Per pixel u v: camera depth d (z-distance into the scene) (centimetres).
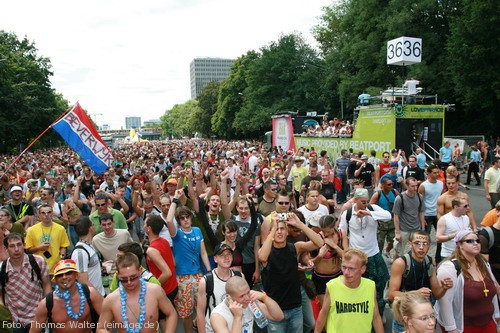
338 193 1412
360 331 397
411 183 719
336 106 5000
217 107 8394
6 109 4794
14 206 875
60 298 407
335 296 402
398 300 340
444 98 3322
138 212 933
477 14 2656
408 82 1823
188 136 17438
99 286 532
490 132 3272
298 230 576
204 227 643
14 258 492
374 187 1212
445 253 630
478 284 423
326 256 540
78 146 1024
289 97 5472
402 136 1697
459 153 1962
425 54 3278
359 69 4000
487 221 616
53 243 629
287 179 1288
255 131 6856
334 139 2170
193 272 574
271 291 470
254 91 5753
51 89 6875
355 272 395
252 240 588
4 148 5122
